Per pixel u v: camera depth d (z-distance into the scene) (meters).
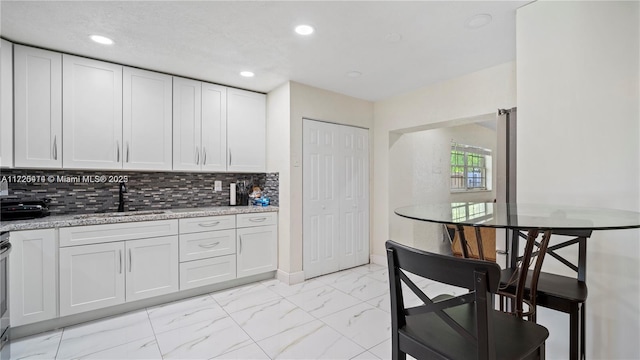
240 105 3.48
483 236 4.12
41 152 2.39
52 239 2.23
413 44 2.44
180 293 2.87
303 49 2.53
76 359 1.92
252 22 2.10
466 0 1.85
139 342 2.12
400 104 3.80
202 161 3.20
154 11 1.95
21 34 2.21
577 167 1.69
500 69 2.85
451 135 5.18
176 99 3.06
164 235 2.73
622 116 1.56
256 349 2.04
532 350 0.94
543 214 1.19
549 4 1.80
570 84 1.72
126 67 2.79
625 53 1.56
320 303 2.79
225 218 3.09
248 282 3.32
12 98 2.28
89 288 2.38
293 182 3.34
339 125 3.76
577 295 1.28
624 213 1.20
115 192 2.99
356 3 1.89
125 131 2.77
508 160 2.43
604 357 1.63
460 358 0.90
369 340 2.16
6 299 1.96
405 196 4.25
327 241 3.64
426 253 0.91
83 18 2.02
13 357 1.94
